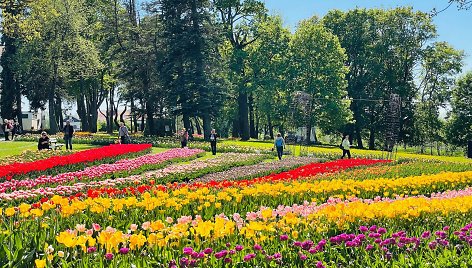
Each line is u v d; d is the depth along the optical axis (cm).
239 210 953
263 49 6038
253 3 6044
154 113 5112
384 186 1362
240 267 570
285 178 1747
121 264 541
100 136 4797
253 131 7119
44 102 6097
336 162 2478
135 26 5250
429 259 620
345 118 5591
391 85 5997
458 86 6056
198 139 4725
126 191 1195
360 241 642
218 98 4909
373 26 6234
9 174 1681
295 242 613
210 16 4891
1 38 5875
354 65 6362
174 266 516
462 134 5938
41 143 2872
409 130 6019
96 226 654
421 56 5994
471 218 876
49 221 768
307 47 5728
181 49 4731
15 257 533
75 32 5531
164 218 834
